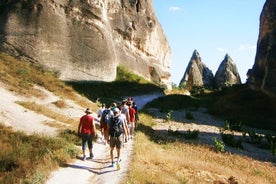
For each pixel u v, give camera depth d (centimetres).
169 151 1969
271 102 4162
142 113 3788
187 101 5497
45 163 1352
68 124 2298
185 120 3897
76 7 4691
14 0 4338
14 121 2064
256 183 1614
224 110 4553
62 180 1233
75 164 1452
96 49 4788
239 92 4825
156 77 6988
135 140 2036
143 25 6831
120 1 6469
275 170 2019
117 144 1438
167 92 6819
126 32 6291
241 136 3259
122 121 1449
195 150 2223
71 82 4256
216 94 6850
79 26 4672
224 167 1808
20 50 4038
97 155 1642
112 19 6084
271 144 2602
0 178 1222
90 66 4622
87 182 1246
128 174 1323
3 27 4128
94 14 4866
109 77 4969
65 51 4400
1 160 1402
